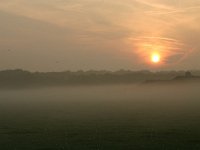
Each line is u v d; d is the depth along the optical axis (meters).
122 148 46.19
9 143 52.06
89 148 46.78
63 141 52.31
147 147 46.38
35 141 53.03
